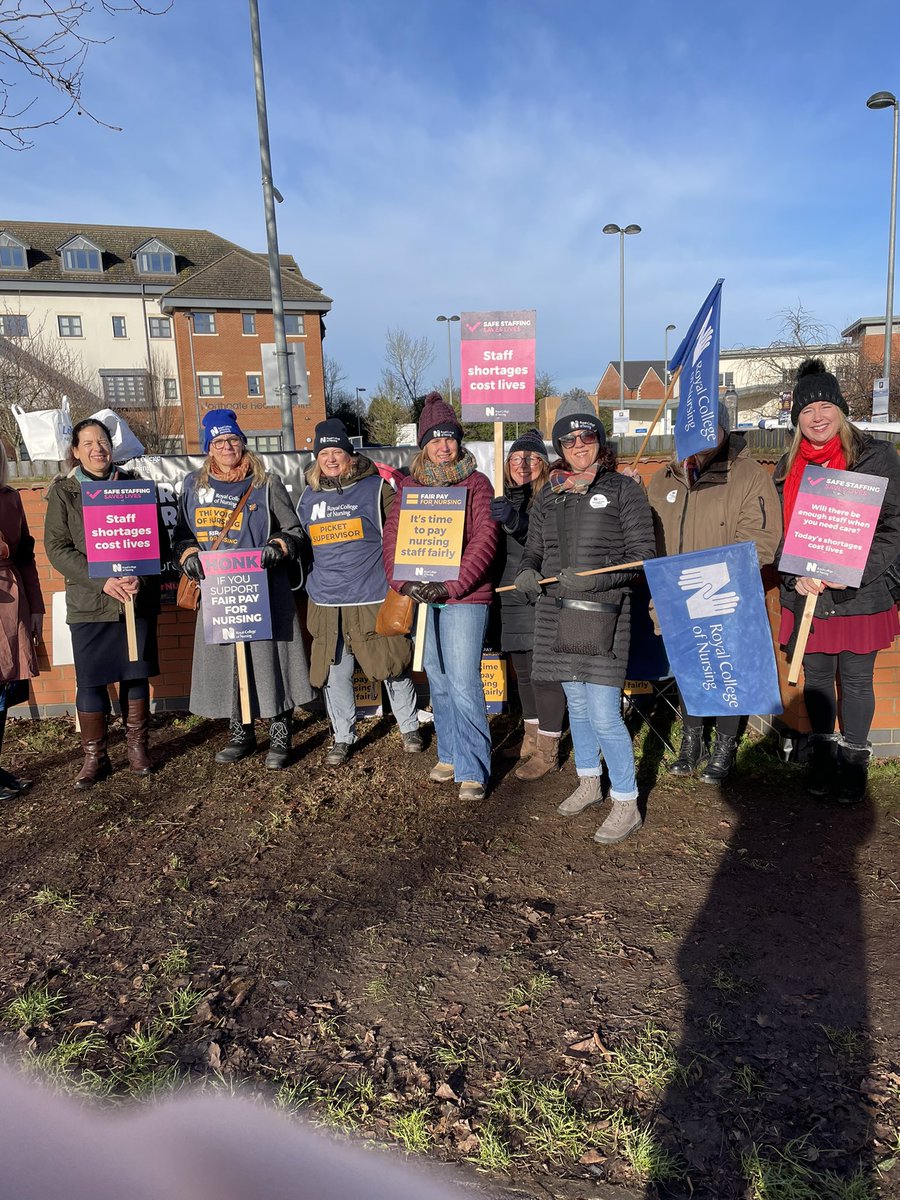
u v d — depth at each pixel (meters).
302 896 3.17
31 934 2.96
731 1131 1.96
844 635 3.53
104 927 2.99
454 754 4.00
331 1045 2.32
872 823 3.53
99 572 4.14
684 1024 2.34
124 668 4.32
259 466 4.41
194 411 39.59
